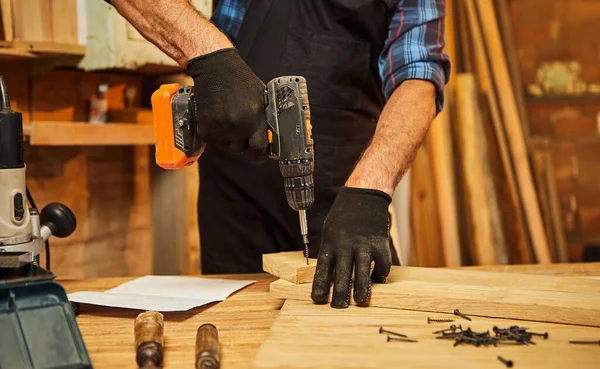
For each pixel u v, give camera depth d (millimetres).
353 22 1752
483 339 1065
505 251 3240
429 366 961
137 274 2824
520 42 3707
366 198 1385
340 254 1311
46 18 2070
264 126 1321
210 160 1898
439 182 3225
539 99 3678
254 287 1534
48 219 1473
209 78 1289
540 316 1188
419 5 1682
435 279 1393
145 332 1092
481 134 3344
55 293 1011
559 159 3703
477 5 3451
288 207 1835
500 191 3297
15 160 1259
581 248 3686
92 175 2648
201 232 1970
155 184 2766
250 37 1778
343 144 1836
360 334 1106
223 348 1118
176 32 1349
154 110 1351
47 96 2342
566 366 959
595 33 3656
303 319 1190
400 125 1517
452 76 3404
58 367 949
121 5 1414
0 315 963
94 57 2139
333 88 1785
